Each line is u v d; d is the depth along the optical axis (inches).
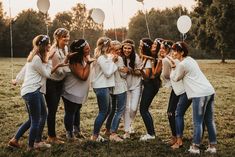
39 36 240.1
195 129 236.4
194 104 233.9
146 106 274.2
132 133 305.4
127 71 276.4
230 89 639.8
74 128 291.4
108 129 293.3
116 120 274.7
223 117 375.9
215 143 241.1
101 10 308.7
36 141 250.4
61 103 463.8
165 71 262.2
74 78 268.1
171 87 263.4
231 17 1409.9
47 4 291.0
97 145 256.5
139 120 359.3
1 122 352.5
